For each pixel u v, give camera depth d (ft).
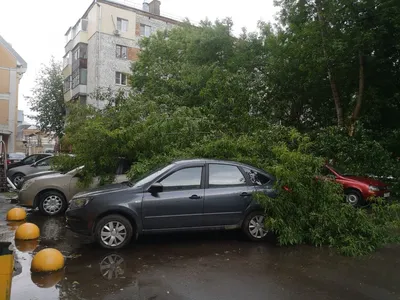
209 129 30.12
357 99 49.37
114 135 26.89
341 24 45.60
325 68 47.67
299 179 21.81
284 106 53.57
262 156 26.50
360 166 40.70
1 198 37.88
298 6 48.73
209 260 18.04
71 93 99.30
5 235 22.44
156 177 20.52
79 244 20.67
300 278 15.81
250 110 41.01
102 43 92.79
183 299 13.38
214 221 20.62
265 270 16.75
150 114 29.63
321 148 42.39
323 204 21.70
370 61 46.73
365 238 20.92
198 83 47.26
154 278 15.44
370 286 15.02
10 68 92.58
